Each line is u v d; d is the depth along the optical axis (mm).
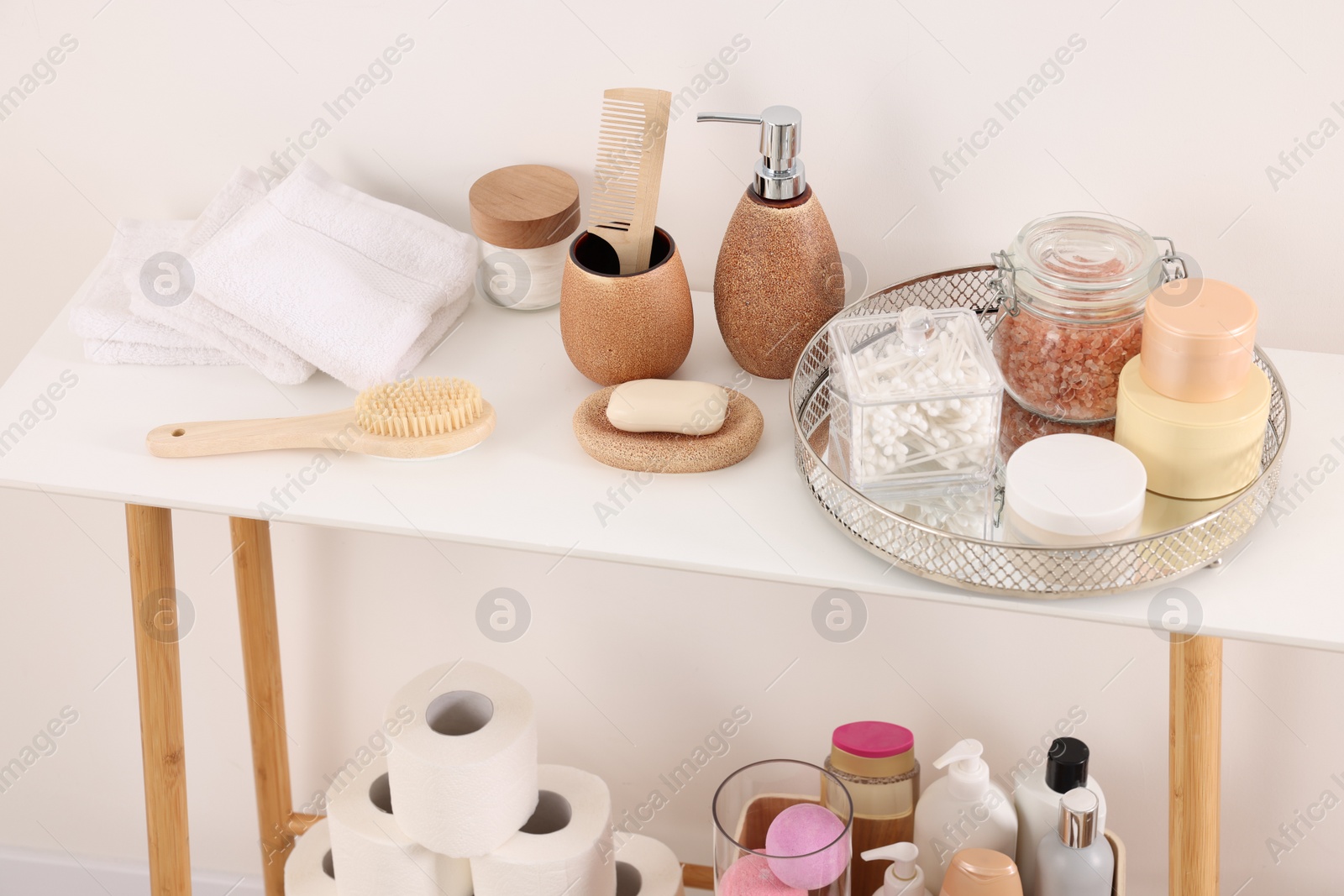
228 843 1332
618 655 1112
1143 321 659
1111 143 768
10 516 1129
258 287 757
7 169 939
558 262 830
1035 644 1016
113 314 802
